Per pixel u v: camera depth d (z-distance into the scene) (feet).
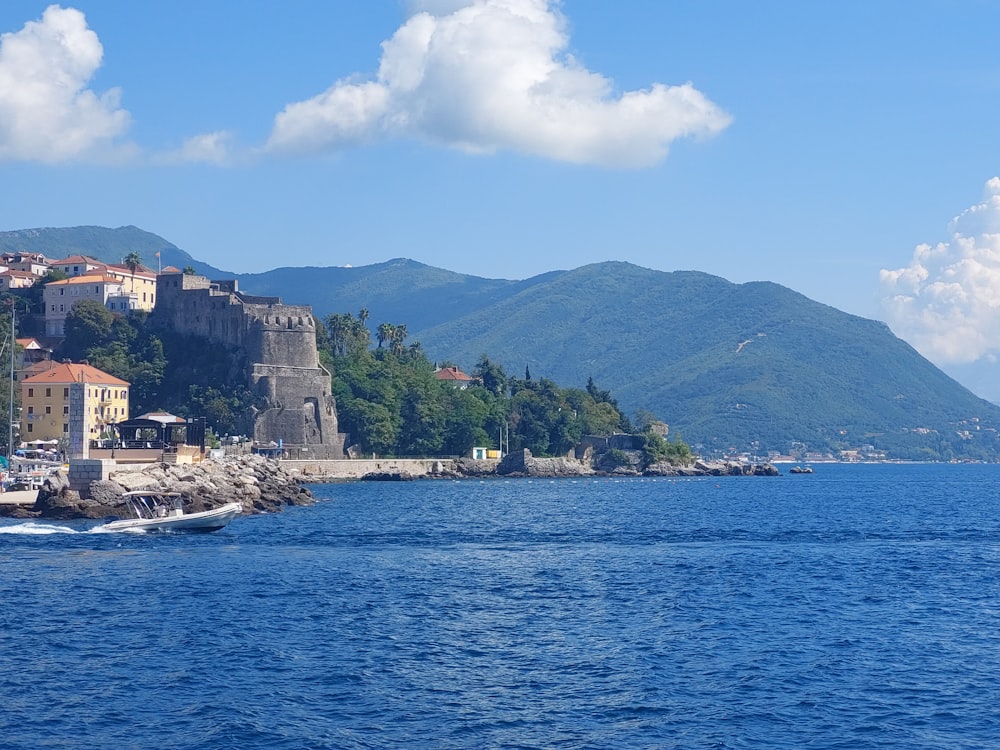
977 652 191.21
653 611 226.58
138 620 209.77
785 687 167.84
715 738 144.56
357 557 307.99
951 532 423.64
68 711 152.87
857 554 333.01
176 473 451.94
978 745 142.72
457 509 526.16
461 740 142.82
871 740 144.36
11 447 566.36
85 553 302.25
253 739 141.90
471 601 235.81
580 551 334.24
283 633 200.13
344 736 143.64
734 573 284.20
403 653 186.50
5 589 241.35
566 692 164.25
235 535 359.05
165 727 146.51
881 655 188.44
